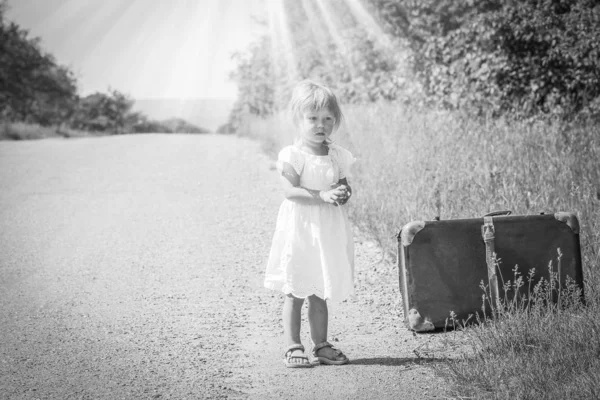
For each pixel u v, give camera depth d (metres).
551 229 4.59
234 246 7.37
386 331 4.63
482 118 10.80
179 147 18.03
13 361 4.28
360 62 16.06
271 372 4.02
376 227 7.07
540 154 7.73
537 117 10.62
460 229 4.52
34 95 34.84
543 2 11.16
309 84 4.21
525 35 11.02
